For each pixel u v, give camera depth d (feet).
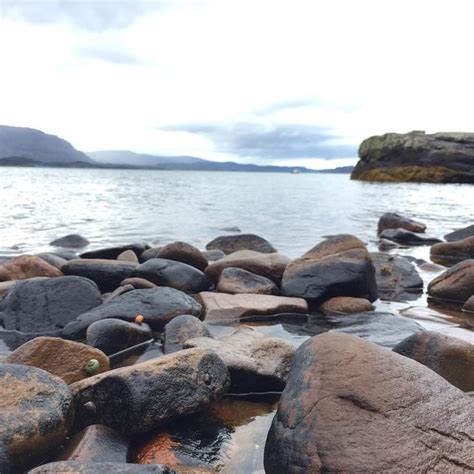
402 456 1.16
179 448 1.42
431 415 1.25
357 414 1.24
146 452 1.39
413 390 1.30
